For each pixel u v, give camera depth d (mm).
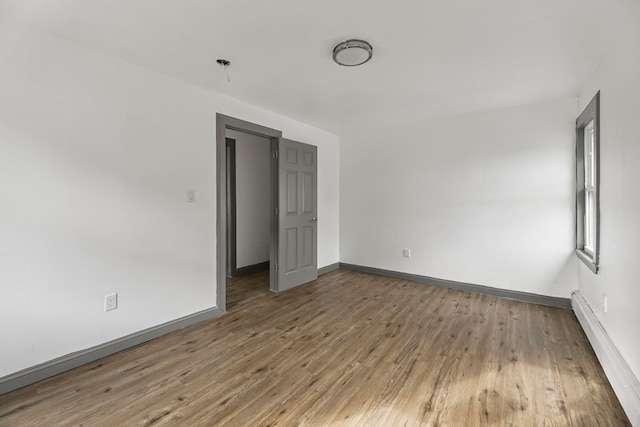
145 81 2492
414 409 1672
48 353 2000
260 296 3631
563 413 1632
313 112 3684
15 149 1877
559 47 2135
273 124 3707
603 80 2250
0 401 1737
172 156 2684
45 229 1994
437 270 4059
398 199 4375
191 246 2832
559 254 3252
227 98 3146
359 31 1953
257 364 2137
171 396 1789
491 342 2453
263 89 2949
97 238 2230
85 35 2016
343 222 4953
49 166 2008
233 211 4578
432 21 1838
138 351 2320
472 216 3777
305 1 1662
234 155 4582
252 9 1736
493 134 3611
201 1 1666
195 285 2865
